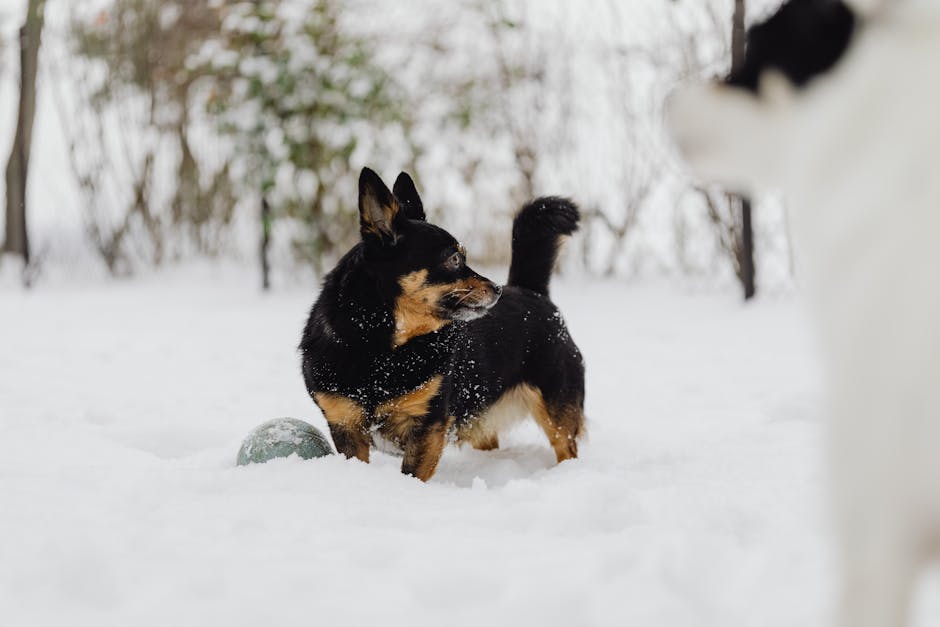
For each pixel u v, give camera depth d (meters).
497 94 10.95
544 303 4.82
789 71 1.34
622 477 3.87
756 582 2.44
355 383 3.92
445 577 2.41
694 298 9.50
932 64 1.22
